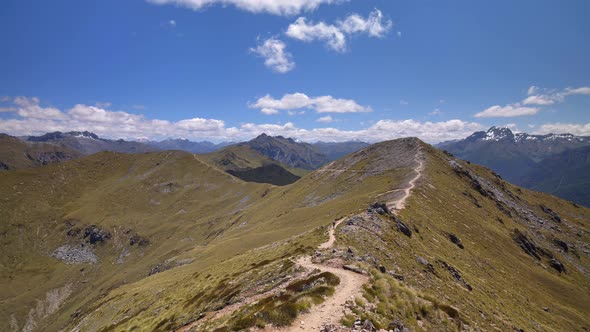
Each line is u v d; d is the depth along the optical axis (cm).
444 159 18225
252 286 4200
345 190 16238
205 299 4894
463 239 9381
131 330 5678
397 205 9088
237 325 2348
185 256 15138
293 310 2455
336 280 3161
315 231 6931
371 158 19912
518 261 10675
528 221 17125
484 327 4284
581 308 9288
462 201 13000
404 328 2459
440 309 3031
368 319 2408
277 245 7819
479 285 6600
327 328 2252
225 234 19625
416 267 5319
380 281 3167
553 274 11819
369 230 6197
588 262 15275
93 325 9631
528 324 5888
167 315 5356
